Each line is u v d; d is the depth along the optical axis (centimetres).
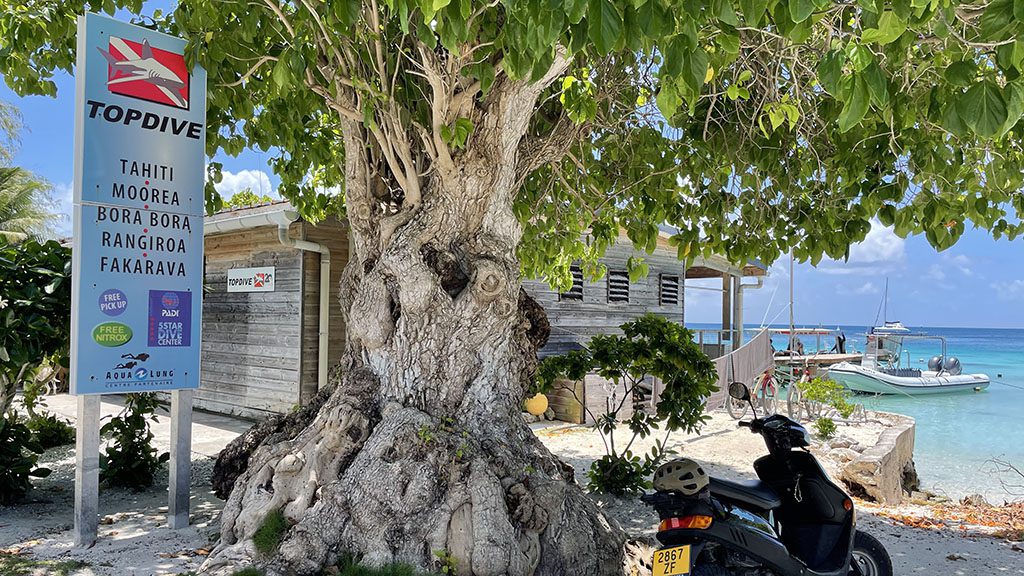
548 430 1094
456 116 503
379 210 562
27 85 641
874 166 570
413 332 505
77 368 470
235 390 1241
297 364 1112
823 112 591
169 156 513
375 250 549
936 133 518
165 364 513
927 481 1181
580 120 484
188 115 522
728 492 389
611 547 471
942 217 518
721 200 665
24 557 456
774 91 559
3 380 619
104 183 481
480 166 514
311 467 468
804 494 418
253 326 1208
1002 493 1090
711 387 660
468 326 505
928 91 448
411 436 456
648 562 483
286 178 753
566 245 805
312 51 470
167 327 513
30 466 616
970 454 1428
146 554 469
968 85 289
